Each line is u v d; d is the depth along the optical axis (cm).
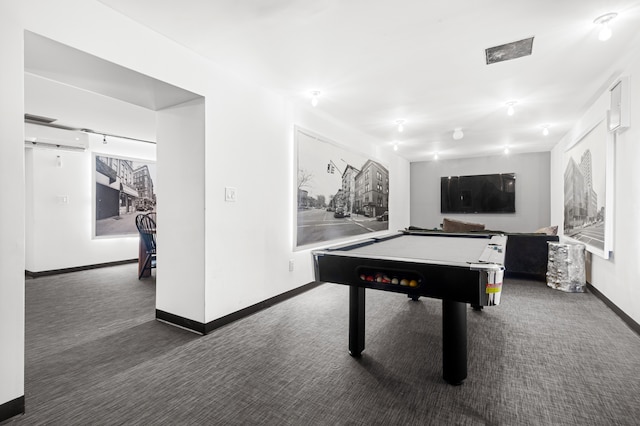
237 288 278
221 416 148
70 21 168
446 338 174
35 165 466
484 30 211
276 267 328
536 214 647
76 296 356
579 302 327
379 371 188
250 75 283
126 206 575
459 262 163
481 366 194
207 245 250
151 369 192
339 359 204
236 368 193
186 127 258
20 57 149
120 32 191
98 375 185
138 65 201
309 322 272
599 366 194
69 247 500
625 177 270
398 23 203
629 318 261
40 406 156
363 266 185
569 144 462
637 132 245
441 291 163
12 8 147
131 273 484
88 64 190
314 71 274
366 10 189
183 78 230
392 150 627
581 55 244
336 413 150
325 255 201
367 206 541
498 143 565
